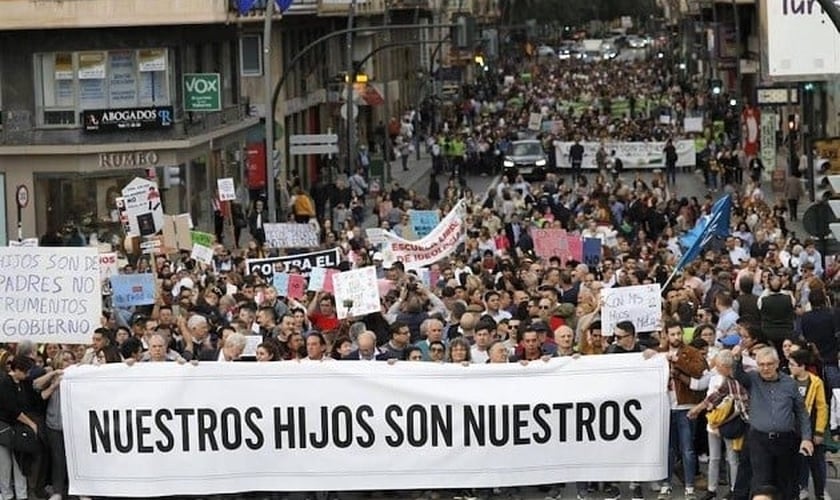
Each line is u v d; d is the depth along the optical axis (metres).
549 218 49.78
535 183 83.56
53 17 63.25
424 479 23.83
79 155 64.12
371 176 82.38
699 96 127.31
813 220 30.95
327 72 96.00
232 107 74.88
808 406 22.84
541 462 23.84
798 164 74.44
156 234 41.19
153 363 23.75
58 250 24.98
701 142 92.31
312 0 80.12
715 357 23.45
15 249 25.09
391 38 116.50
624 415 23.81
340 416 23.73
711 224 32.94
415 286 29.97
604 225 50.81
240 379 23.70
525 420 23.78
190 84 66.19
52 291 25.03
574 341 26.23
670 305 28.34
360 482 23.83
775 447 21.95
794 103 78.06
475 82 155.75
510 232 50.22
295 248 43.16
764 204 54.41
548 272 33.53
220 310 31.31
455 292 30.50
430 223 46.84
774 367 21.91
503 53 197.12
